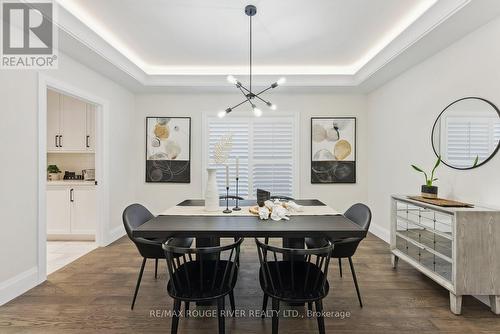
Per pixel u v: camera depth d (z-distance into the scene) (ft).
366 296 7.32
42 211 8.07
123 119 12.97
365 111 14.02
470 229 6.36
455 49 8.13
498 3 6.20
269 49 10.39
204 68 12.42
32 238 7.75
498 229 6.35
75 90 9.58
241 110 14.08
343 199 14.06
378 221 12.91
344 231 5.73
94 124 12.61
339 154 13.97
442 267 7.23
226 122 14.06
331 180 14.01
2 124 6.94
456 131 8.02
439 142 8.70
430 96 9.27
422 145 9.71
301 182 14.07
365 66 11.19
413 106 10.21
